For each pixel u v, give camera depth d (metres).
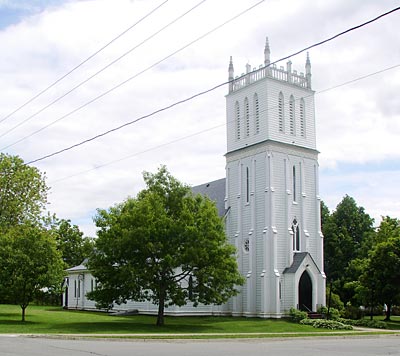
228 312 57.38
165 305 43.22
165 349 25.34
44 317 51.31
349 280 72.19
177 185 44.12
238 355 22.78
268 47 57.47
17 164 63.53
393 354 24.44
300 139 58.50
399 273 52.31
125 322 45.31
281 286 53.78
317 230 57.78
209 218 43.03
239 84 60.81
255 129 57.81
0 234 53.03
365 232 79.56
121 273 40.19
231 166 60.34
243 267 56.94
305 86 60.16
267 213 54.75
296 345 29.80
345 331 43.53
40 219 63.56
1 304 81.62
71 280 76.81
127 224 41.88
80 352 23.03
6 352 22.73
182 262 40.47
